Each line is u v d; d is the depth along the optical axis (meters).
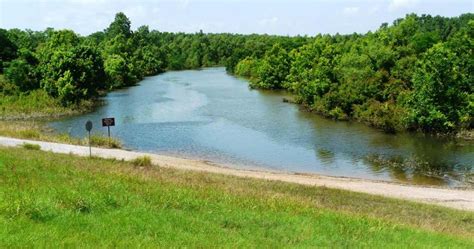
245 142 47.06
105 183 16.52
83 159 26.81
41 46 113.44
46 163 20.36
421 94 52.53
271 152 43.06
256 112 66.25
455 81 52.75
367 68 65.81
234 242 11.81
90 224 11.37
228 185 22.83
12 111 65.75
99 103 75.81
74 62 74.50
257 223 14.37
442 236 16.42
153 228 11.86
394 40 71.81
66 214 11.77
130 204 13.86
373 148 45.16
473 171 37.38
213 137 49.28
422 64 54.66
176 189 17.44
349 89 62.09
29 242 9.40
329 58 85.75
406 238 15.07
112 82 99.88
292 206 17.55
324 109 63.69
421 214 22.03
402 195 28.16
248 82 113.94
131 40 157.25
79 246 9.64
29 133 42.97
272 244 12.28
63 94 70.75
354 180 33.38
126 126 55.22
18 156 21.72
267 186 24.88
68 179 16.80
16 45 99.88
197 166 34.44
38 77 76.31
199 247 10.95
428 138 50.09
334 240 13.54
